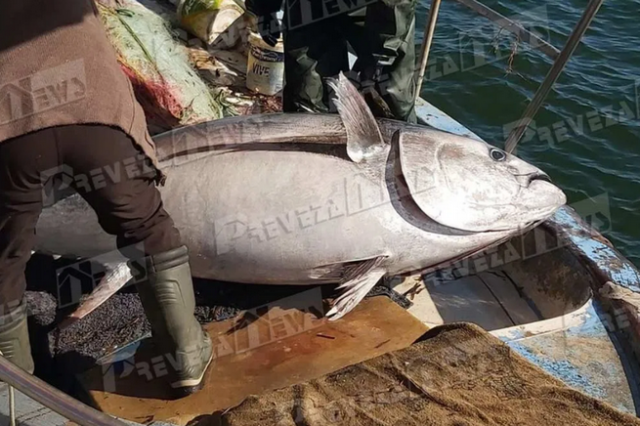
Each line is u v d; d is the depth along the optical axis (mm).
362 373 2557
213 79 4742
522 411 2389
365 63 3672
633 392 2838
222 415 2396
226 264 3104
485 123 6652
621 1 8992
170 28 4891
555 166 6188
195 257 3100
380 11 3529
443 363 2586
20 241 2363
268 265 3088
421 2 8453
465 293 3592
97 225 2992
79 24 2283
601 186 6016
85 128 2219
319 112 3520
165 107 3957
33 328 2930
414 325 3070
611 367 2943
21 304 2479
